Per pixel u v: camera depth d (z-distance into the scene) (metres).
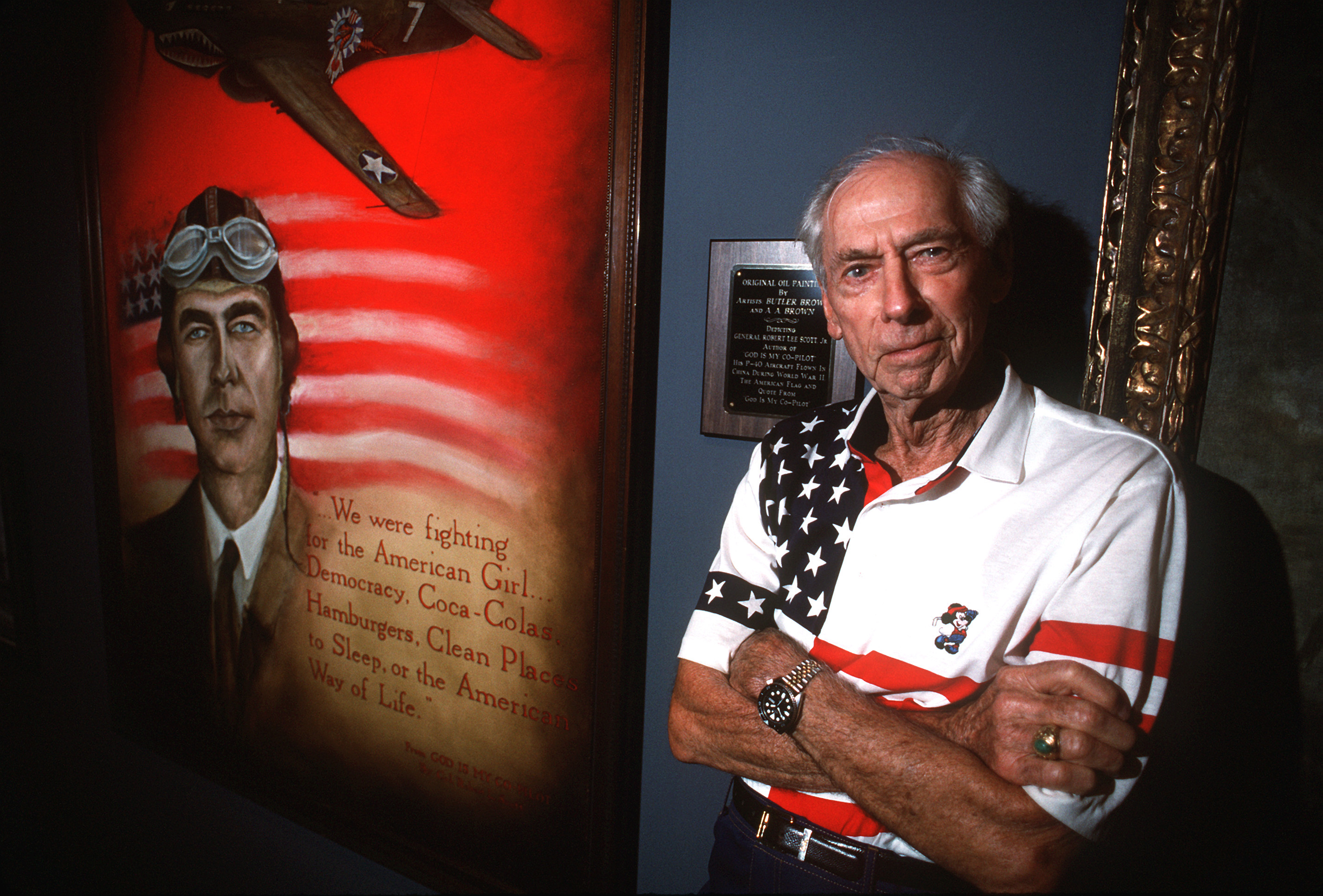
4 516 2.05
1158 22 0.72
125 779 1.93
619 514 1.07
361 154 1.28
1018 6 0.80
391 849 1.40
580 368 1.09
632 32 0.98
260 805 1.61
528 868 1.24
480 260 1.17
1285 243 0.69
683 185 1.04
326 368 1.38
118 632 1.82
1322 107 0.66
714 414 1.03
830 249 0.78
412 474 1.29
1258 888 0.75
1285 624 0.72
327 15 1.28
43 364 1.92
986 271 0.74
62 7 1.63
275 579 1.52
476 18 1.12
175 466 1.65
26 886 2.21
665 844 1.14
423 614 1.31
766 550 0.93
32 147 1.81
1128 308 0.76
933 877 0.76
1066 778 0.61
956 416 0.80
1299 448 0.71
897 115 0.88
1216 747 0.76
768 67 0.96
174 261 1.56
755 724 0.82
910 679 0.79
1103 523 0.69
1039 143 0.81
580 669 1.14
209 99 1.45
